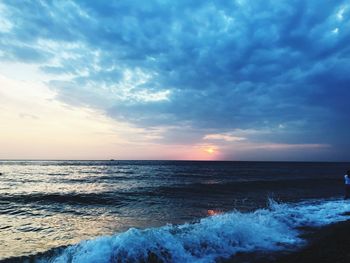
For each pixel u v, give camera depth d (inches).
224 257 309.6
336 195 908.0
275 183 1243.2
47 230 446.9
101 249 286.8
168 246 313.7
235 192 946.1
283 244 358.6
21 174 1995.6
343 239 364.8
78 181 1411.2
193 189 994.7
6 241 382.3
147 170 2677.2
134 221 513.0
